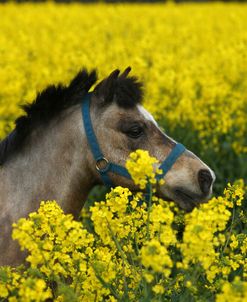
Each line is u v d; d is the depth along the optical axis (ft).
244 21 127.03
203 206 26.21
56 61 72.74
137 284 27.43
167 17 138.82
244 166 53.52
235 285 22.89
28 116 32.12
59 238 25.96
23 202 31.58
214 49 86.33
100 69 67.62
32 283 23.43
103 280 26.21
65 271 26.84
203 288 28.58
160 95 62.03
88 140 31.50
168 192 31.27
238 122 58.03
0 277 25.29
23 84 66.03
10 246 30.83
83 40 94.73
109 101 31.55
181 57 84.12
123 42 92.68
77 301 25.79
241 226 39.11
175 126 57.77
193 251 23.68
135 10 151.43
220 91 60.95
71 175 31.86
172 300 28.09
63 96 31.99
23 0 195.83
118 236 28.43
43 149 31.94
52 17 127.34
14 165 32.12
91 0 208.13
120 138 31.30
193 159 31.42
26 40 84.12
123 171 31.30
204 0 221.66
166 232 24.95
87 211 45.29
